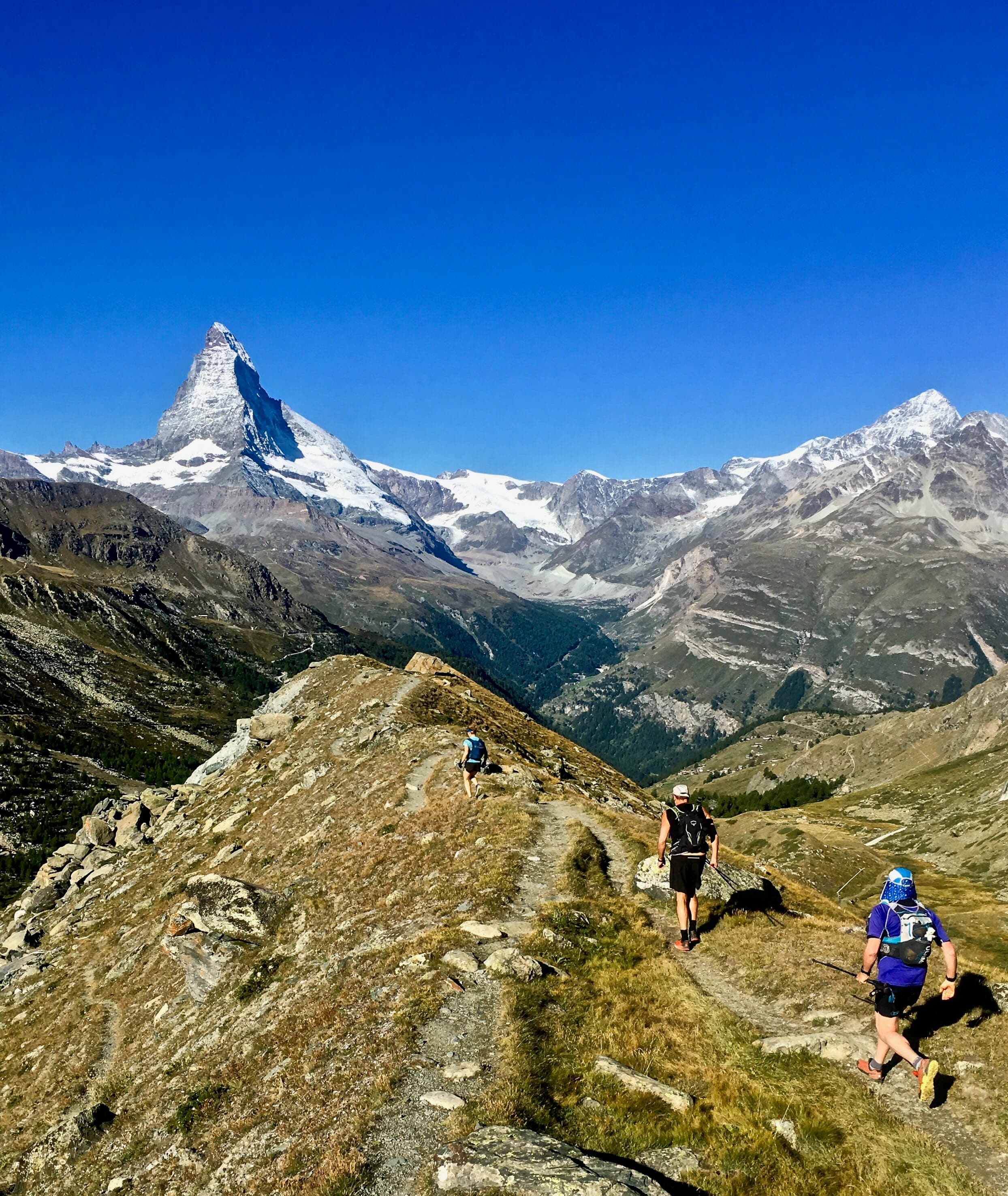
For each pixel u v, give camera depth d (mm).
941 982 15336
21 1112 31594
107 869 67812
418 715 67688
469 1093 13547
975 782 173750
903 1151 11125
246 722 90625
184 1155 17453
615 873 26484
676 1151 11672
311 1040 19500
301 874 40094
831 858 136750
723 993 17172
